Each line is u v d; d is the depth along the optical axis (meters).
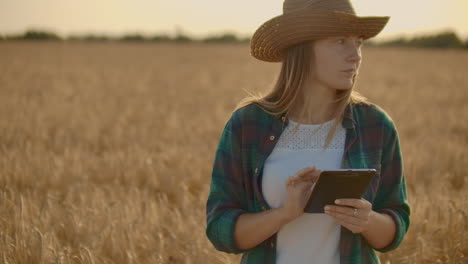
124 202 5.12
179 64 34.09
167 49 54.31
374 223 2.06
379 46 67.88
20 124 9.59
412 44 65.88
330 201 1.95
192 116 11.95
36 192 5.48
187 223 4.63
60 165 6.55
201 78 23.55
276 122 2.17
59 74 24.08
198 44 70.00
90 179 6.41
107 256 3.99
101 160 7.01
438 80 23.39
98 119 10.55
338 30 2.04
